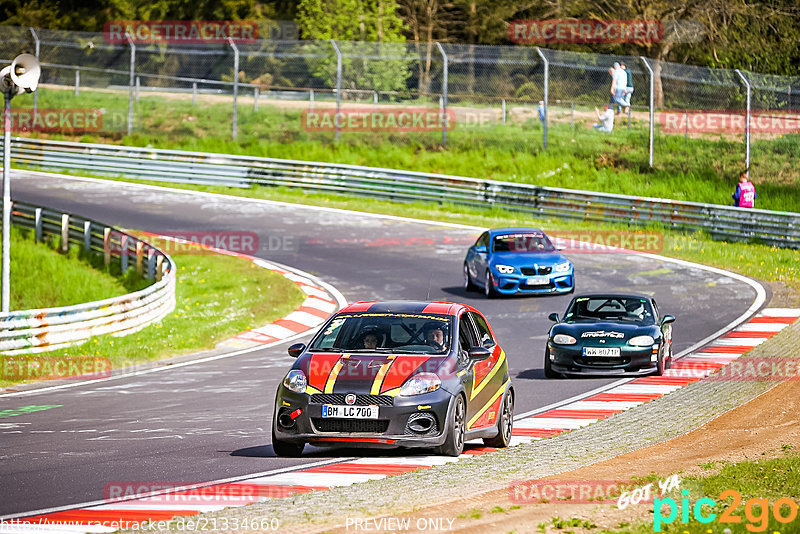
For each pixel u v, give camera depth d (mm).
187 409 43688
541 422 40062
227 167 126500
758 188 114938
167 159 129875
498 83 180625
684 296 73750
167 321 69812
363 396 30406
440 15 197625
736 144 129125
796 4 155250
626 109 137250
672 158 126062
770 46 151750
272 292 79125
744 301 71375
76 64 198000
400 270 86125
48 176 132750
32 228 101062
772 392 43969
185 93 177000
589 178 121562
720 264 85500
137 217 108312
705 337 60656
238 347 63719
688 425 37969
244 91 188750
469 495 25469
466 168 127750
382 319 33781
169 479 29047
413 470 29156
